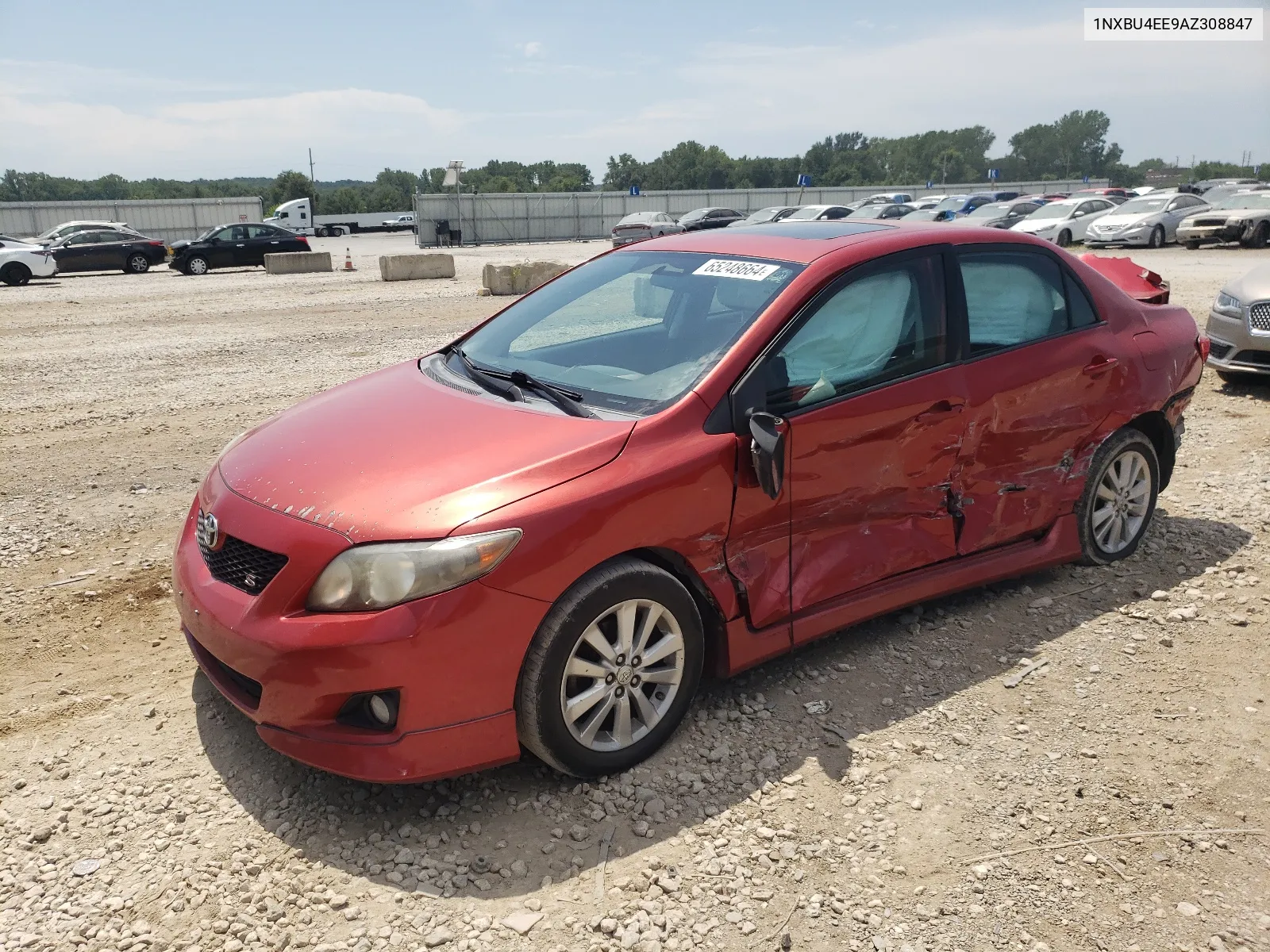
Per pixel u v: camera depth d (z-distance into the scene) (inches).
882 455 141.0
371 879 105.2
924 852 109.7
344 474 117.9
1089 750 128.5
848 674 147.4
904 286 146.9
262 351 459.8
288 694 108.6
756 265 145.7
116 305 711.1
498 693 110.8
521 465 114.8
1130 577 180.2
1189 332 192.1
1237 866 107.7
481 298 698.2
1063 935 98.1
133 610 170.6
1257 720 135.0
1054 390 162.1
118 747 129.2
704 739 130.5
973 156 7303.2
